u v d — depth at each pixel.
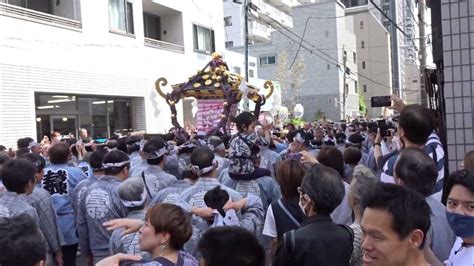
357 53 60.03
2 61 13.74
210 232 2.21
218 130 11.85
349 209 3.86
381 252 1.90
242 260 2.09
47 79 15.34
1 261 2.15
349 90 49.47
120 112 19.72
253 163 5.45
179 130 12.30
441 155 3.86
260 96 12.21
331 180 3.03
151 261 2.80
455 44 4.96
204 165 4.52
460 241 2.69
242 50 45.41
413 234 1.89
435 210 2.99
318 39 46.78
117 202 4.86
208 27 25.70
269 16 46.31
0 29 13.73
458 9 4.92
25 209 4.38
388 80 58.94
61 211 5.82
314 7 46.94
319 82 46.88
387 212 1.89
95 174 5.48
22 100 14.37
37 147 8.76
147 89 20.42
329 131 13.83
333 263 2.83
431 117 3.70
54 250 4.98
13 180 4.40
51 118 16.22
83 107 17.69
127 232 3.29
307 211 3.10
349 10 63.16
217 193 4.02
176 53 22.66
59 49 15.87
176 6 22.86
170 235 2.90
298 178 3.75
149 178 5.41
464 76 4.93
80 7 16.94
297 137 7.39
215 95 12.71
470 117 4.91
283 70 42.09
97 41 17.64
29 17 14.86
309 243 2.86
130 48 19.48
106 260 2.71
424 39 17.81
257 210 4.30
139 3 20.33
